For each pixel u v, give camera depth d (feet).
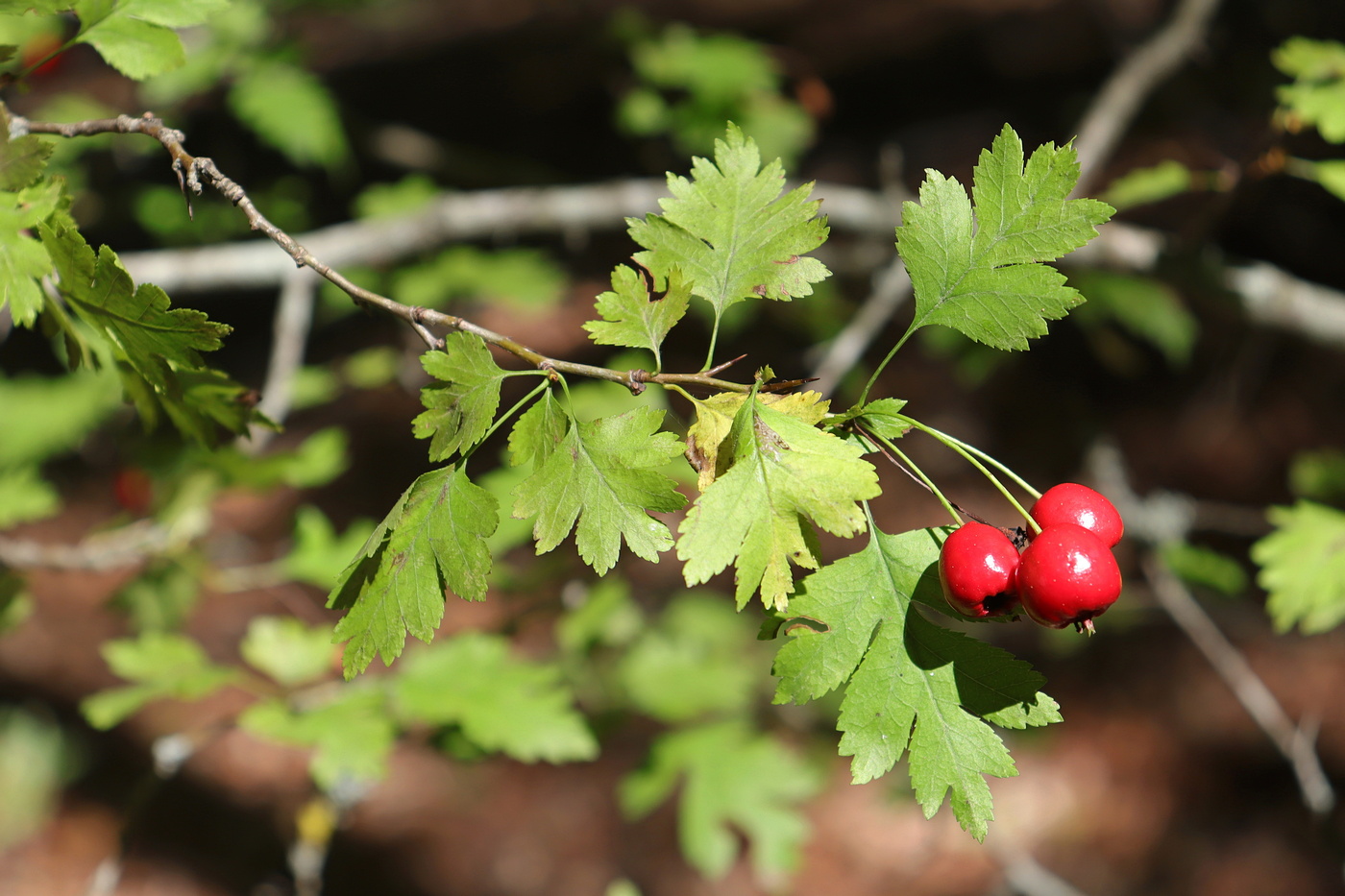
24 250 4.69
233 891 19.43
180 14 5.74
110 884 8.95
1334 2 26.20
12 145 4.83
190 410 5.63
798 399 4.91
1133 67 16.55
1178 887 19.40
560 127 32.76
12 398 16.97
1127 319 17.57
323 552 11.03
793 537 4.52
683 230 5.20
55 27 13.73
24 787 20.85
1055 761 21.81
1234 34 26.48
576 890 19.63
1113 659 23.65
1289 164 10.09
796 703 4.70
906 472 4.95
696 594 17.10
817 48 35.91
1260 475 25.32
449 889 19.74
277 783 21.66
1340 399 26.63
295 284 14.37
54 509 10.80
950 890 19.22
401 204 17.60
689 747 13.14
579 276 28.25
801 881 19.40
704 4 36.88
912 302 17.51
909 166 32.19
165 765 8.89
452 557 4.74
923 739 4.65
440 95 34.06
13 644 23.29
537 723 9.11
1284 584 10.46
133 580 12.15
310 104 16.69
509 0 36.91
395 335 25.03
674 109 17.35
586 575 11.26
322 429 26.63
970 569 4.60
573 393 10.95
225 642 23.13
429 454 4.87
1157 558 14.40
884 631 4.78
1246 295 13.07
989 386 27.02
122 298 4.81
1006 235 4.98
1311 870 19.04
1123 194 11.65
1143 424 26.45
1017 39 34.78
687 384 4.88
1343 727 21.44
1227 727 21.90
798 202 5.23
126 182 17.54
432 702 9.23
